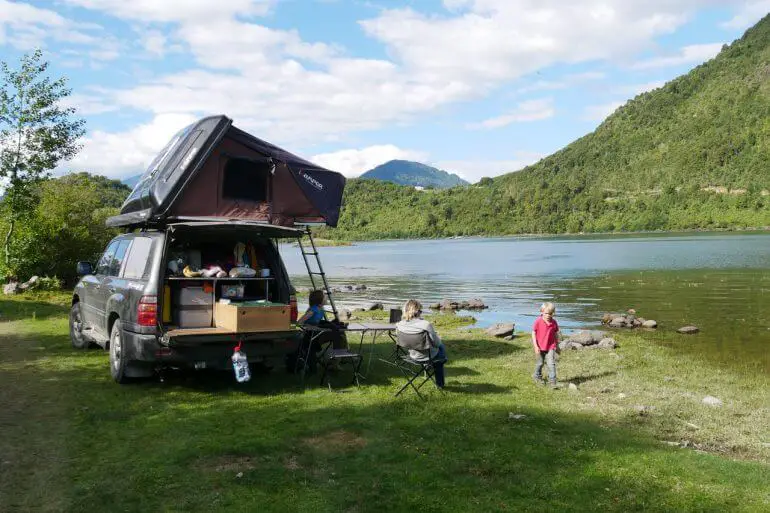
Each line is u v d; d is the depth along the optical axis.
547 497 4.63
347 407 7.13
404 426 6.41
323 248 134.38
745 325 15.69
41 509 4.31
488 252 84.88
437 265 53.59
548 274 38.19
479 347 12.11
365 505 4.46
